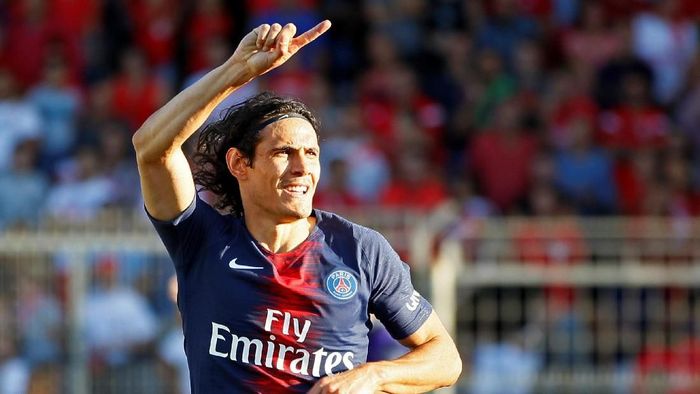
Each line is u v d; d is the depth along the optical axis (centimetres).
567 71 4725
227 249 1547
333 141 4344
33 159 4453
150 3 4941
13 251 3291
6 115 4572
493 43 4803
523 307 3256
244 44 1468
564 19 4888
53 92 4650
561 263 3272
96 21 4947
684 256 3266
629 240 3281
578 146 4341
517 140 4400
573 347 3259
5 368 3288
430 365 1546
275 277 1523
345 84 4775
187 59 4869
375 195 4175
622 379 3244
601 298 3269
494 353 3247
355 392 1468
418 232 3219
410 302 1577
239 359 1522
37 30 4928
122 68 4844
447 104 4666
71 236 3303
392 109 4603
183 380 3334
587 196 4247
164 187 1534
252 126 1539
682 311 3256
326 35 4884
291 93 4581
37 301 3288
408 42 4828
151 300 3316
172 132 1491
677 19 4900
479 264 3256
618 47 4784
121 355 3316
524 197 4334
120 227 3319
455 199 4228
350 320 1532
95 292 3297
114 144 4462
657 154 4409
